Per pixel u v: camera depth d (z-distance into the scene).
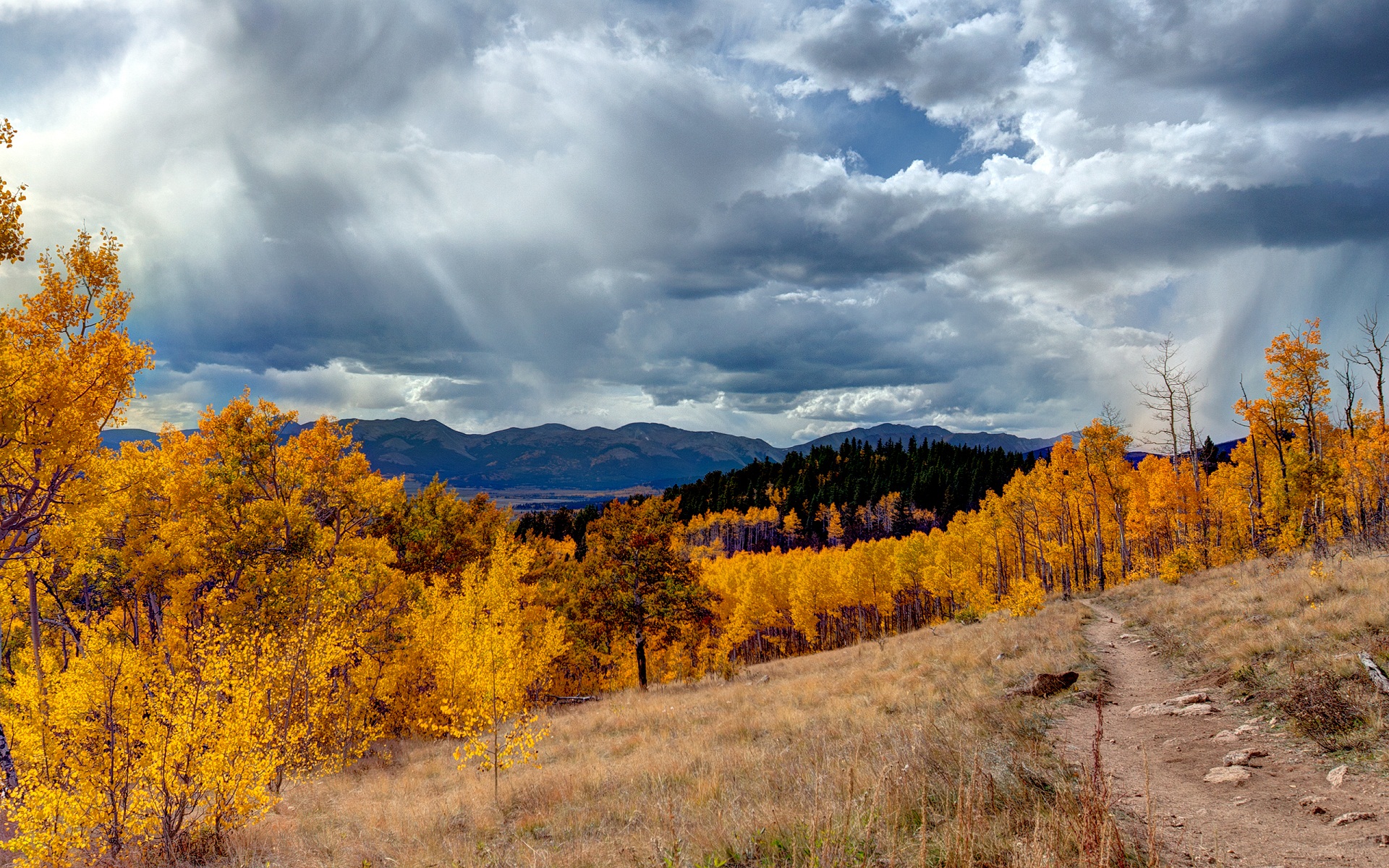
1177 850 5.20
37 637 14.79
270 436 23.20
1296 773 6.90
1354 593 13.18
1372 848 4.98
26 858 7.91
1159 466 44.00
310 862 7.70
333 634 14.76
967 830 4.84
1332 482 23.66
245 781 9.23
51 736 9.04
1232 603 16.22
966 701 11.96
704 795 7.78
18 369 11.44
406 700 22.17
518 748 13.05
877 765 7.12
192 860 8.52
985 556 58.66
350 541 24.27
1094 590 37.59
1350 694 8.21
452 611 22.14
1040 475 42.91
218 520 21.48
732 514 114.00
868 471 130.62
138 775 8.64
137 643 19.83
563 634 27.28
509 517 39.59
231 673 10.27
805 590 56.38
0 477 12.09
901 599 68.56
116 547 19.53
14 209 11.48
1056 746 8.61
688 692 23.23
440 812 9.55
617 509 30.89
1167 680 12.38
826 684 19.16
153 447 21.25
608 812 8.30
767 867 5.08
